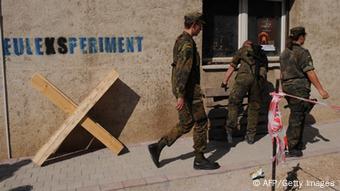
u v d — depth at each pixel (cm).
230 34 700
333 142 623
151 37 602
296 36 535
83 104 542
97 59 578
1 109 544
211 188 463
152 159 528
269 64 700
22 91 549
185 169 504
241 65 602
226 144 614
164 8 605
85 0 562
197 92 486
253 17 714
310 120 750
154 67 610
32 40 545
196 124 494
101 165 527
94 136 556
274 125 414
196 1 623
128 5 584
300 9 722
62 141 530
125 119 607
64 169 515
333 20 750
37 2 541
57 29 554
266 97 684
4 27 531
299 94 535
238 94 596
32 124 559
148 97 613
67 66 564
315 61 744
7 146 552
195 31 479
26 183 471
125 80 598
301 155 554
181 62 461
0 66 536
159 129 626
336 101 773
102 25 574
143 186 461
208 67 651
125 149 589
